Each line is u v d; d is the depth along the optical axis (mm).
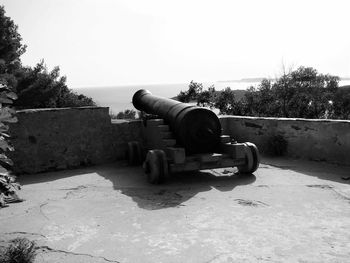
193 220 4340
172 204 4977
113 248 3654
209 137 6348
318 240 3689
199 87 22062
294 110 21844
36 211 4867
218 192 5484
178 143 6496
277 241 3689
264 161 7699
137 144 7785
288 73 22969
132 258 3426
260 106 22188
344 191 5379
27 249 3404
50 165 7605
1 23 16922
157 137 6789
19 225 4371
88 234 4031
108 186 6094
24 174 7324
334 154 7242
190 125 6281
